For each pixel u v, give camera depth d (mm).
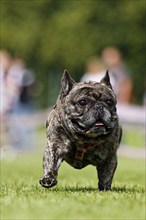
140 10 45625
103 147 10102
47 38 48281
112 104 9938
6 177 13328
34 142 23172
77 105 9820
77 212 8266
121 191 10367
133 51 45688
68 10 48156
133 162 17844
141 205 8781
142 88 45250
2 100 23047
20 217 7992
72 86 10016
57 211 8320
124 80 22609
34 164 17422
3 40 49062
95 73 21562
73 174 14219
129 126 23266
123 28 45938
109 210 8406
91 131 9711
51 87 47312
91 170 15352
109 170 10234
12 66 24438
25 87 23797
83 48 46812
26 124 23047
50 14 49000
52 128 10016
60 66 48094
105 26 46500
